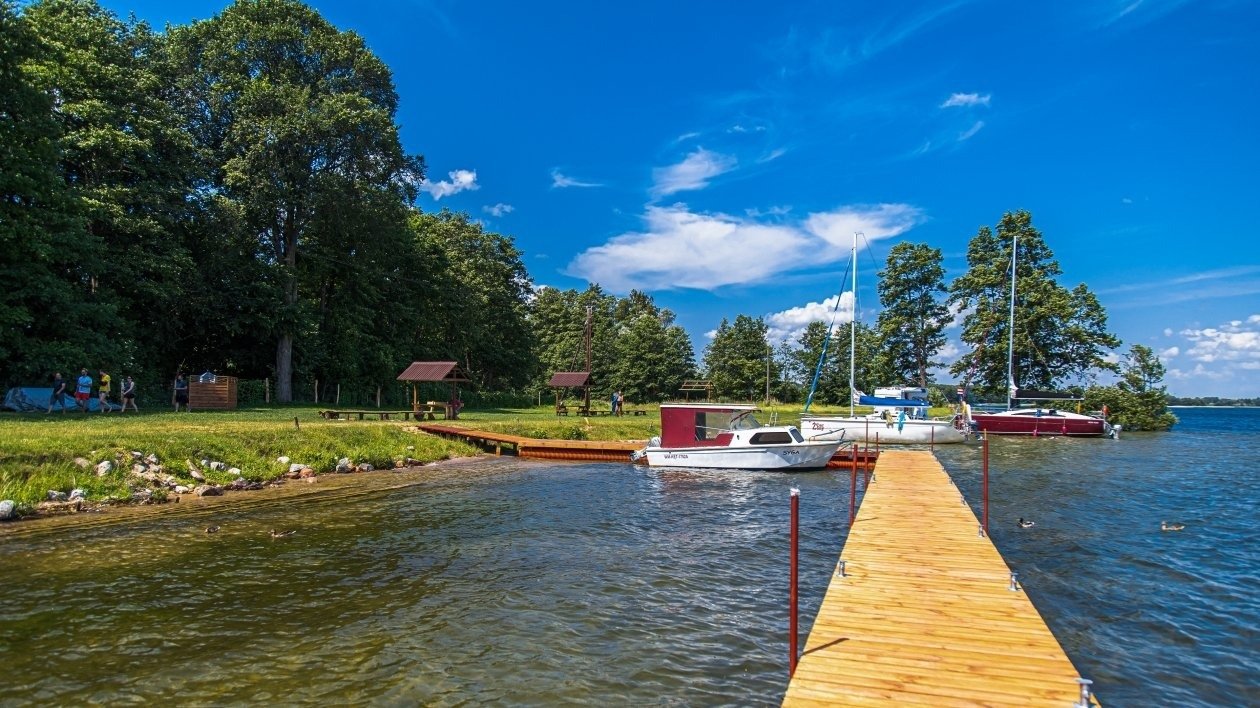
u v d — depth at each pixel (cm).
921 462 2502
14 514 1509
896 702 569
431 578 1133
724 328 10806
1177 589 1089
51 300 2830
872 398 4112
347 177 4300
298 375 4725
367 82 4588
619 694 717
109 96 3428
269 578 1123
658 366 8269
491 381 7406
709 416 2891
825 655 671
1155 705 710
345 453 2569
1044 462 3011
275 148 3919
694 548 1352
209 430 2306
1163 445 3984
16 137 2717
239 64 4194
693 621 934
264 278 4306
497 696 712
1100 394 5469
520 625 916
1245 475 2525
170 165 3625
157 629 890
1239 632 909
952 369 5878
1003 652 677
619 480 2395
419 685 736
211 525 1523
